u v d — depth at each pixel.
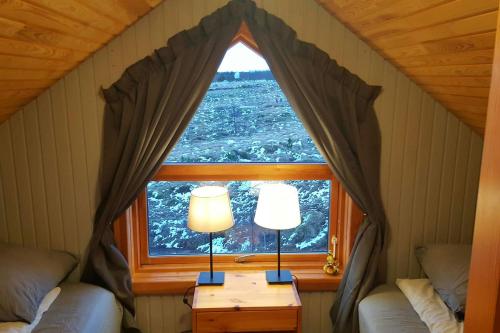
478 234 0.78
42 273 1.96
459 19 1.29
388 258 2.43
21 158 2.21
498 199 0.71
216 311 2.04
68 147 2.21
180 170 2.40
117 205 2.20
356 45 2.17
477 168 2.34
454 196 2.37
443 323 1.83
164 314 2.44
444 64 1.71
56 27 1.47
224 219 2.10
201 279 2.25
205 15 2.10
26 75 1.76
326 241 2.59
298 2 2.12
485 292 0.76
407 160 2.32
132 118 2.15
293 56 2.13
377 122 2.26
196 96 2.14
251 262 2.56
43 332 1.72
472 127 2.26
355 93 2.21
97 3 1.50
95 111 2.18
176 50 2.10
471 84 1.72
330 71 2.17
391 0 1.47
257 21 2.09
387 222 2.38
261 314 2.05
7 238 2.29
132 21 2.04
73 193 2.26
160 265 2.54
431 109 2.26
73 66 2.07
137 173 2.18
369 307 2.12
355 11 1.83
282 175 2.44
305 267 2.55
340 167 2.24
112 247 2.23
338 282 2.42
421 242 2.42
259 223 2.14
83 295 2.06
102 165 2.23
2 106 1.93
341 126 2.23
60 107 2.17
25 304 1.74
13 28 1.26
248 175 2.44
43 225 2.29
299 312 2.06
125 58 2.13
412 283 2.25
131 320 2.30
